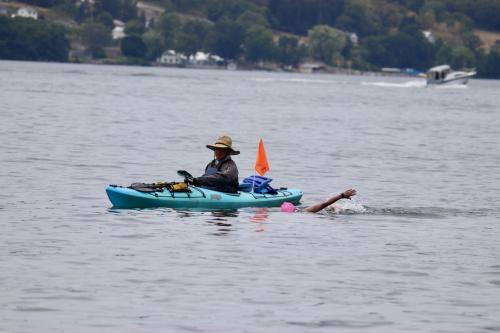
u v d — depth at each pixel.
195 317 49.31
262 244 67.25
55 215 76.25
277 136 169.75
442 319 50.25
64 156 120.19
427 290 55.97
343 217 80.56
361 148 151.75
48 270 57.59
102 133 158.12
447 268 61.69
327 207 84.94
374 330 48.12
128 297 52.47
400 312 51.31
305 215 80.62
